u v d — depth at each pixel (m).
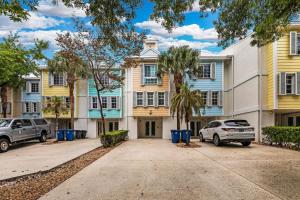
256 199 5.67
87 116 28.52
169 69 24.05
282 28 10.07
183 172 8.71
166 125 27.53
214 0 7.60
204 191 6.34
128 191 6.38
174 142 21.59
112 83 24.86
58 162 11.02
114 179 7.71
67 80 25.97
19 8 4.83
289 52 18.86
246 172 8.59
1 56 21.59
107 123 29.44
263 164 10.12
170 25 7.23
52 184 7.24
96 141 23.31
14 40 24.48
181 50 22.91
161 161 11.17
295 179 7.50
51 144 20.38
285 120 22.47
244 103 22.97
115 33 7.41
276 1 7.15
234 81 25.83
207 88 27.16
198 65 23.42
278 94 18.77
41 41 24.80
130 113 28.05
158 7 6.89
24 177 8.41
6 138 16.64
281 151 14.37
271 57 19.27
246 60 22.55
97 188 6.68
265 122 19.75
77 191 6.42
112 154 13.77
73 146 18.59
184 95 17.28
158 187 6.74
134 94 27.52
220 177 7.88
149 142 22.27
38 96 30.81
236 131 16.62
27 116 30.55
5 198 5.93
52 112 26.42
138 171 8.94
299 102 18.73
